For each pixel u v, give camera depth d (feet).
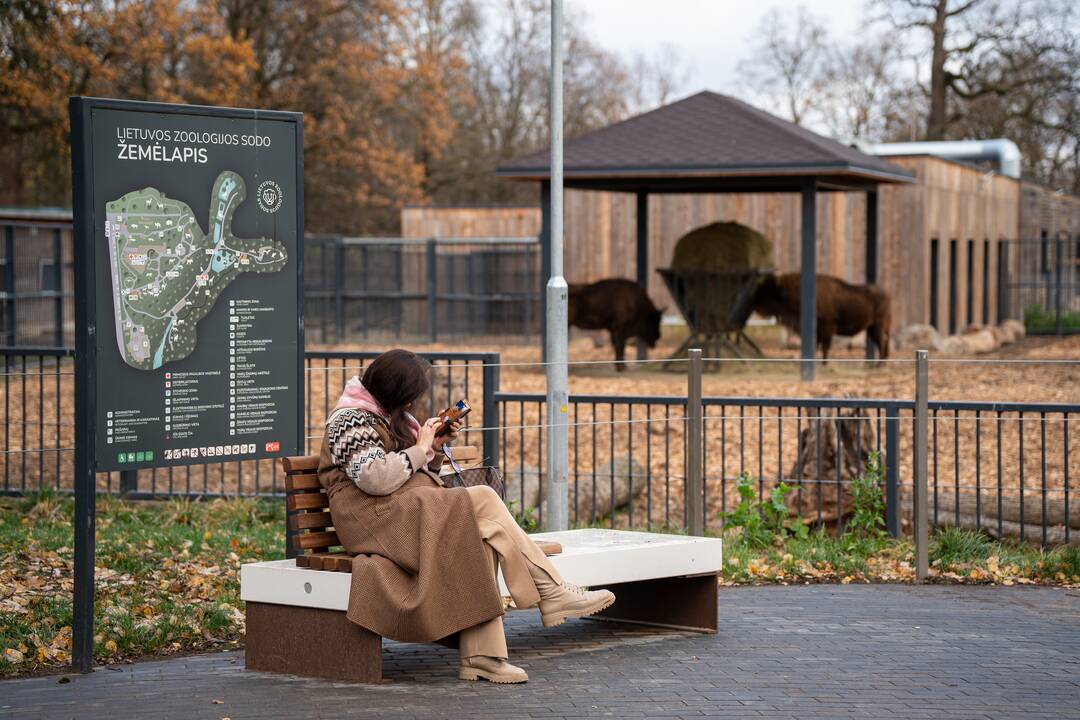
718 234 68.03
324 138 126.93
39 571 26.25
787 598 25.27
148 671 19.65
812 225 64.18
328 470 19.83
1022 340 102.89
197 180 20.25
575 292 70.03
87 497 19.35
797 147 63.93
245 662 19.86
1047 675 19.19
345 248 107.45
